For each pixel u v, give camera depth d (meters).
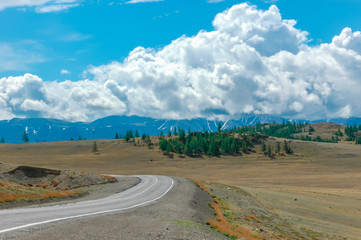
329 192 68.25
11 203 21.67
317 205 51.19
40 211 17.50
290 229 31.78
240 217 31.02
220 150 199.88
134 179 61.81
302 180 102.50
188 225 16.36
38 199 25.52
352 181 98.12
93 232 11.80
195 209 25.58
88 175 57.38
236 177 116.50
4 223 12.36
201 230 15.70
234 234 17.38
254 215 35.44
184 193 37.50
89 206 22.06
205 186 56.00
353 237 32.75
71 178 55.78
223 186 62.03
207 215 24.75
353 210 49.38
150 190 40.06
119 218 16.20
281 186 84.44
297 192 64.88
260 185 85.62
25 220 13.45
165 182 53.38
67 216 15.55
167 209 22.78
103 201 27.00
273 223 33.22
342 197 60.81
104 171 132.75
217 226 18.67
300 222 37.41
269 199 52.94
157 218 17.64
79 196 32.88
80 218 14.97
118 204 24.33
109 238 11.08
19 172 58.34
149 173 126.44
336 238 31.09
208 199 38.31
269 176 119.94
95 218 15.34
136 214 18.66
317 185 90.12
